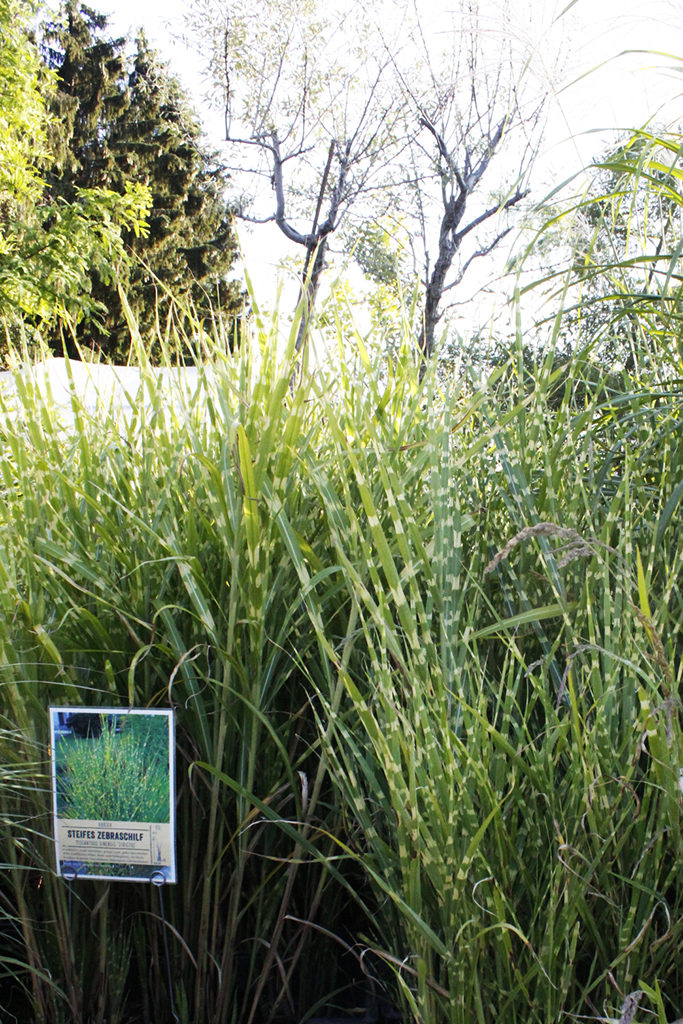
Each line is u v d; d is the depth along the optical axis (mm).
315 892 1220
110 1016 1228
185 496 1323
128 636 1213
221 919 1241
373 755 1080
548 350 1193
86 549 1246
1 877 1334
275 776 1185
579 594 1094
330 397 1279
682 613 1067
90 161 18703
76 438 1425
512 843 939
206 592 1200
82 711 1138
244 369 1307
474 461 1340
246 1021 1253
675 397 1310
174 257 16688
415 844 873
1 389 1374
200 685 1208
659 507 1254
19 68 6043
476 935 858
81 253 6047
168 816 1131
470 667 1034
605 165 1260
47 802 1207
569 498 1168
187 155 17781
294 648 1108
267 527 1128
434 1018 949
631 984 938
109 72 19578
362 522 1178
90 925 1212
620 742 1001
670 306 1382
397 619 1167
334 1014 1272
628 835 963
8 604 1172
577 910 878
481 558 1228
